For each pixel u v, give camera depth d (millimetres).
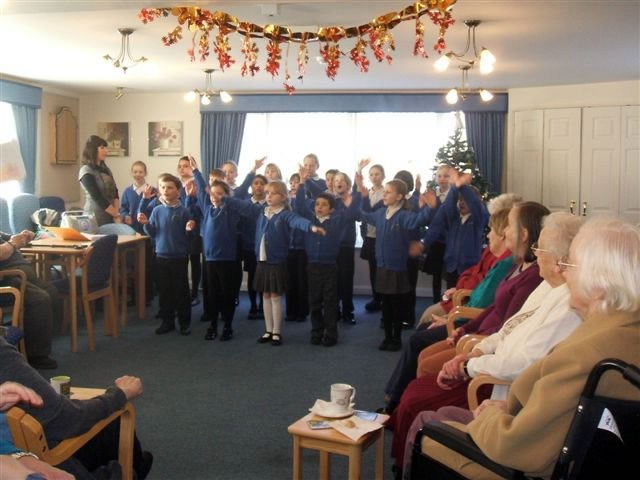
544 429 1706
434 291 7152
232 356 5266
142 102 8820
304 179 6160
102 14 4711
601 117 7562
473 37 5289
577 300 1842
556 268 2457
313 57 6211
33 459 1750
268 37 4395
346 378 4707
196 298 7562
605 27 4977
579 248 1761
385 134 8422
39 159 8180
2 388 1872
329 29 4324
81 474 2100
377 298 7242
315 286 5645
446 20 4145
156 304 7328
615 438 1566
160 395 4293
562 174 7805
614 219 1764
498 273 3613
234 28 4320
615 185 7547
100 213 6836
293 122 8570
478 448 1870
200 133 8719
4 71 7160
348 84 7887
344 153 8500
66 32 5273
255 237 6266
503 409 2029
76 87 8352
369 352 5438
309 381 4629
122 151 8906
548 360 1743
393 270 5402
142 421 3830
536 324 2506
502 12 4570
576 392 1651
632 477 1604
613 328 1664
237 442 3543
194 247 7410
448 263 5695
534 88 7914
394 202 5430
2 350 2035
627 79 7336
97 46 5812
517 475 1789
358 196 5676
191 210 6309
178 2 4273
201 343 5672
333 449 2516
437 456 2119
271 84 7957
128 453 2328
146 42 5645
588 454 1582
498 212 3705
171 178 5910
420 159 8375
